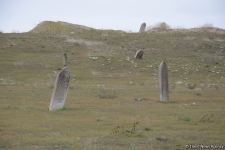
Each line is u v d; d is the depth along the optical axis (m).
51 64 116.62
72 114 57.41
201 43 147.38
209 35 156.62
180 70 118.88
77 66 116.56
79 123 51.22
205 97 80.50
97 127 49.12
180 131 47.84
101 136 44.38
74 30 158.62
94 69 115.00
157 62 124.94
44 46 132.12
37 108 61.94
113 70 115.69
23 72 108.56
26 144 40.78
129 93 83.69
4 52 124.50
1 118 53.41
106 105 67.00
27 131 46.44
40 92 80.31
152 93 84.50
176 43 146.12
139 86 95.75
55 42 137.75
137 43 144.12
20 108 61.38
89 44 139.25
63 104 61.19
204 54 137.50
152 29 175.25
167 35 156.12
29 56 122.75
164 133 46.53
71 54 127.19
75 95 78.62
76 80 102.94
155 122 52.84
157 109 63.91
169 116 57.75
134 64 121.06
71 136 44.31
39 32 153.38
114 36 150.75
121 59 124.31
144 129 48.09
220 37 155.62
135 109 63.44
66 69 61.25
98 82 101.50
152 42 146.38
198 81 108.62
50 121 52.06
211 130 48.78
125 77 109.31
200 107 67.06
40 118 53.88
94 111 60.56
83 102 69.69
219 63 129.88
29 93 78.62
